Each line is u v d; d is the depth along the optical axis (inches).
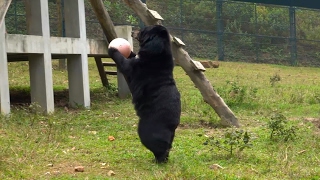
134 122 364.8
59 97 496.4
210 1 1180.5
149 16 354.3
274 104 488.1
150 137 232.4
